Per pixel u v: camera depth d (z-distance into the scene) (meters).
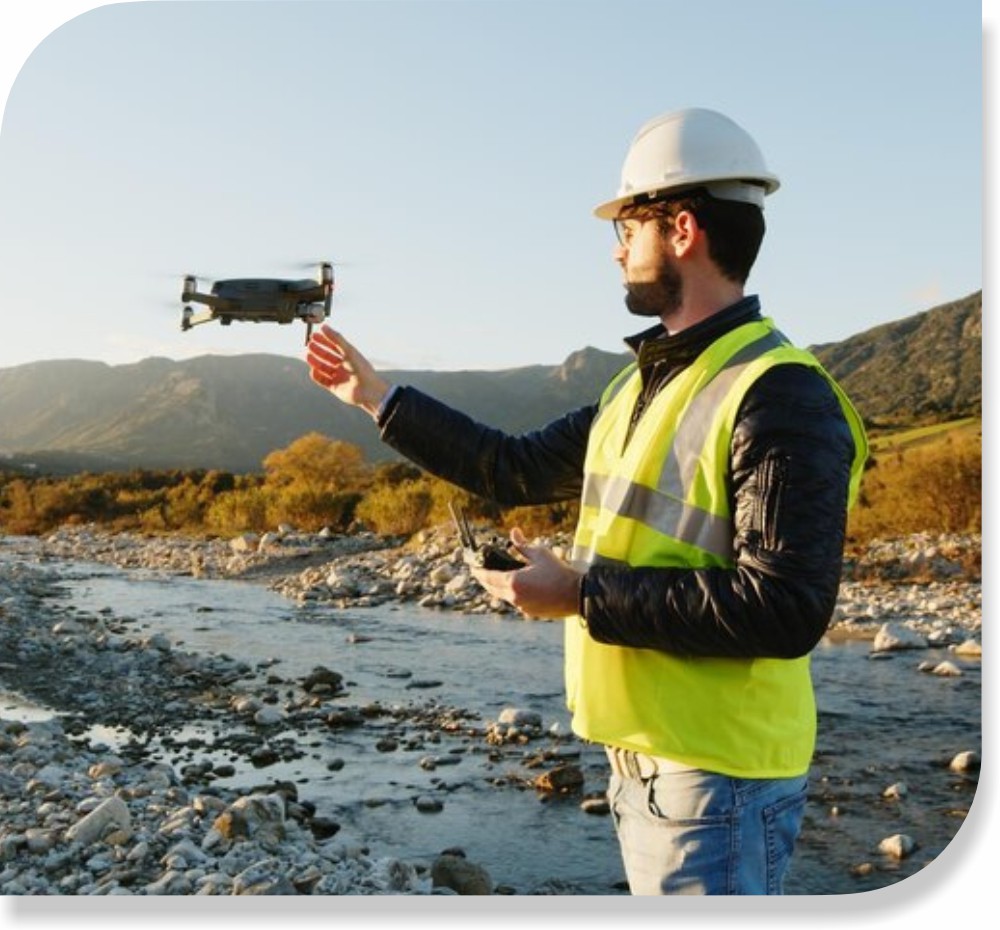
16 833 5.06
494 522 22.25
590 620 2.04
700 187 2.16
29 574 20.08
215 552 24.44
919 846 5.55
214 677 10.27
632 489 2.15
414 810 6.31
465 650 11.55
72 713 8.95
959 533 17.03
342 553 22.38
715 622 1.93
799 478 1.93
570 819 6.12
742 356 2.09
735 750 2.10
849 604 12.91
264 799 5.57
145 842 4.96
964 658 10.20
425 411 2.68
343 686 9.80
